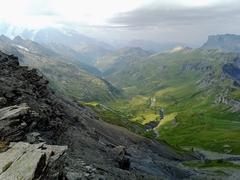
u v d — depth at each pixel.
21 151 30.27
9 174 26.80
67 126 72.75
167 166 108.19
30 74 77.00
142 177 66.12
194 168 130.38
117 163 66.62
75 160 48.84
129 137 137.12
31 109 50.38
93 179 42.59
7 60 75.06
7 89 55.78
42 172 27.69
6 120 39.25
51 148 31.78
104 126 129.00
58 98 119.50
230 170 133.00
